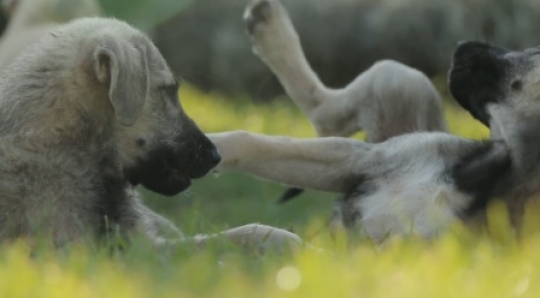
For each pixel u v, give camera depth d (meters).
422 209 10.66
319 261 8.77
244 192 18.09
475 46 11.57
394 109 12.37
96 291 7.92
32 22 15.12
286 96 28.47
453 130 20.94
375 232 10.67
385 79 12.41
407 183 10.87
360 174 11.08
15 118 9.74
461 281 8.42
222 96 28.64
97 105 9.82
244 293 7.99
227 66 28.86
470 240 10.30
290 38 13.19
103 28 10.01
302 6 28.31
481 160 10.79
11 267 8.46
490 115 11.35
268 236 9.77
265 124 23.47
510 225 10.81
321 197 16.77
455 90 11.70
